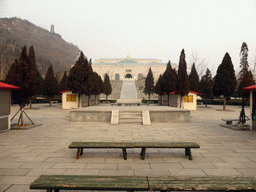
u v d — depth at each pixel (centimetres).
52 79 2620
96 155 540
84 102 2455
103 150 591
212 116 1592
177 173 414
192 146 494
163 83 2848
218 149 603
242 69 2662
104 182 291
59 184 281
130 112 1187
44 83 2605
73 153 555
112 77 8444
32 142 679
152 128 967
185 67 1902
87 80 2203
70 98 2283
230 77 2081
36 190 343
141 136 783
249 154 552
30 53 1716
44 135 797
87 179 301
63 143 668
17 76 948
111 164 468
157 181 298
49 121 1199
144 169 437
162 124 1095
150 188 277
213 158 516
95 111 1170
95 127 988
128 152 572
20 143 664
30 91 980
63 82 3170
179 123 1138
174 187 279
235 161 493
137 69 8462
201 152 571
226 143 678
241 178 313
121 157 523
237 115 1683
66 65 15550
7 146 625
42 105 2889
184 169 438
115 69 8500
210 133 849
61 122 1155
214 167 451
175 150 595
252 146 639
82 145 491
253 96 912
